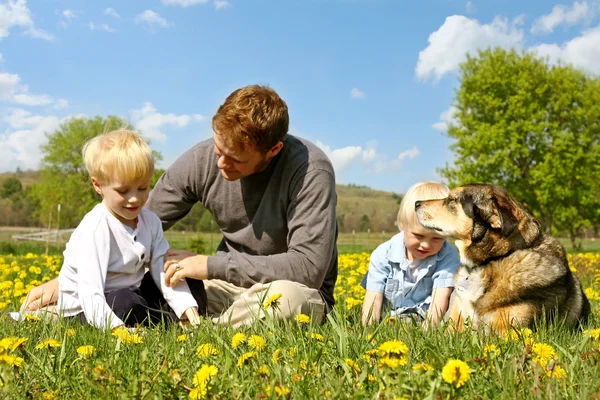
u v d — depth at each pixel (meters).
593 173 37.31
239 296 4.61
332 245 4.62
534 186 38.28
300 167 4.52
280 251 4.80
